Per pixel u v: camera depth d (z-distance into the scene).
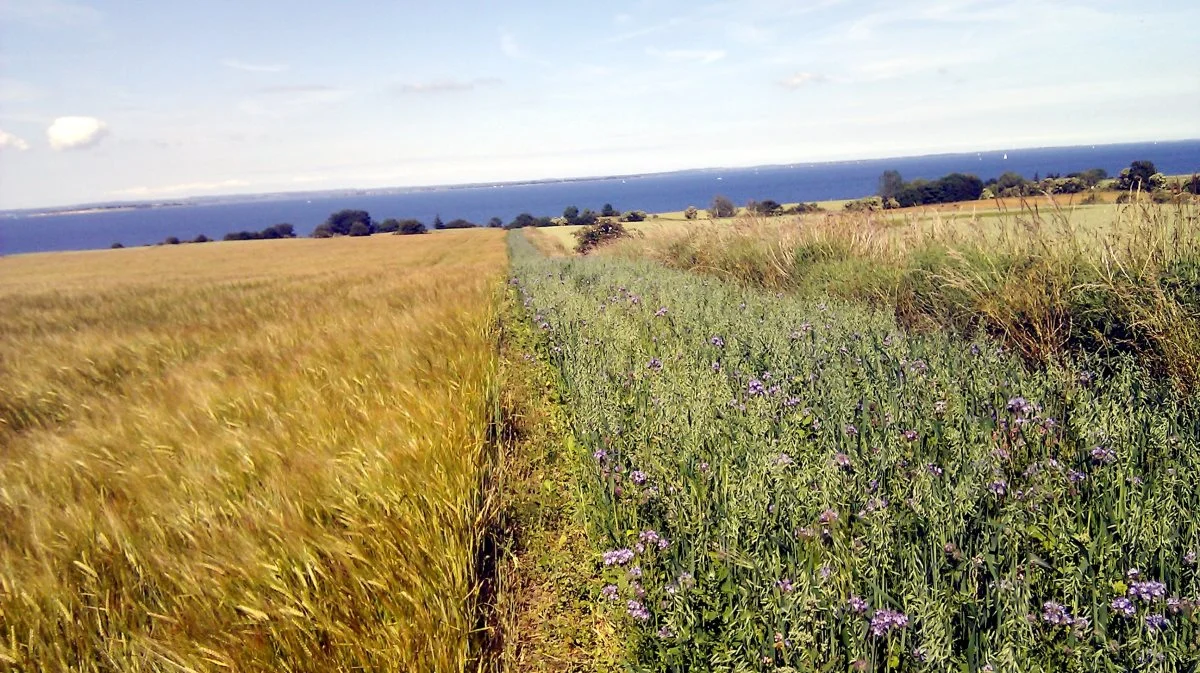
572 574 3.44
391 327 8.34
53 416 6.66
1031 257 6.31
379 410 4.83
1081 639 2.17
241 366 7.12
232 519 3.40
